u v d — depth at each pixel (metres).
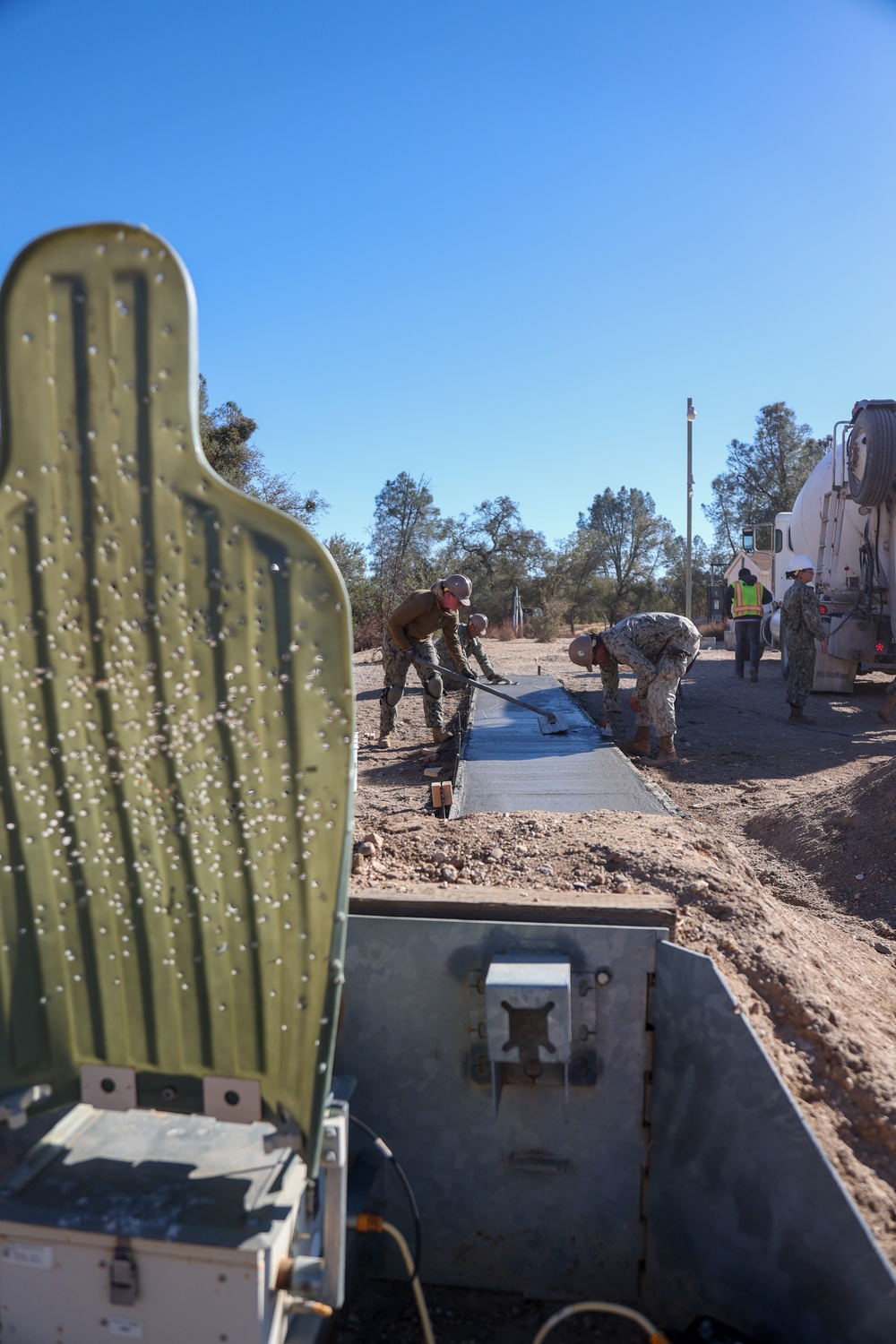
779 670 17.02
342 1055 2.75
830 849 5.56
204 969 1.76
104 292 1.57
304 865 1.69
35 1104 1.86
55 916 1.78
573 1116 2.65
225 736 1.68
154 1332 1.79
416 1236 2.38
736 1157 2.45
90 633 1.68
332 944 1.69
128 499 1.63
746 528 19.53
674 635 8.13
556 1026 2.41
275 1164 1.94
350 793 1.66
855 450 11.38
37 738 1.72
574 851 3.73
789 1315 2.40
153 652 1.67
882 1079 2.63
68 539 1.66
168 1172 1.91
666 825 4.31
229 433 20.58
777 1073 2.38
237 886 1.72
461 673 8.91
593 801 5.52
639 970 2.57
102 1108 1.86
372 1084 2.76
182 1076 1.82
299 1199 1.88
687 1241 2.57
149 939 1.77
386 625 8.86
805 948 3.37
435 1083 2.73
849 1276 2.28
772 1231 2.41
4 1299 1.83
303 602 1.63
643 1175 2.64
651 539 59.38
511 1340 2.59
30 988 1.81
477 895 2.78
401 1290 2.78
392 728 9.48
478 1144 2.72
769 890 5.23
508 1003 2.41
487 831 4.12
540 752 7.34
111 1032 1.82
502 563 47.88
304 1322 1.98
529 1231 2.73
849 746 9.20
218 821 1.71
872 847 5.38
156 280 1.56
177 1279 1.75
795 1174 2.36
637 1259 2.68
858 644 12.03
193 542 1.64
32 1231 1.78
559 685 12.45
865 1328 2.26
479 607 44.41
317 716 1.65
